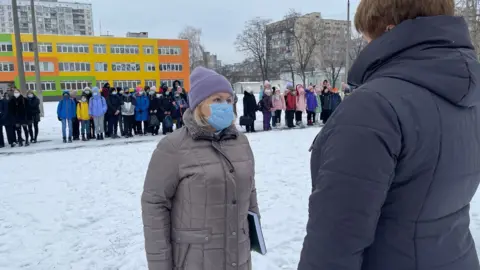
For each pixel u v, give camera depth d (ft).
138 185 22.75
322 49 175.83
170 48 237.86
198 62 254.06
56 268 12.44
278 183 22.12
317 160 4.06
